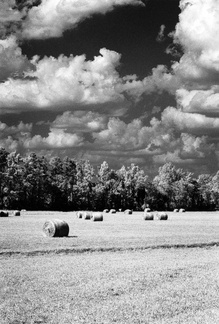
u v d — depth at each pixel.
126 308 13.83
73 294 15.38
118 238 35.12
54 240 32.66
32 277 18.30
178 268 21.70
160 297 15.43
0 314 12.80
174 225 54.62
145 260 24.36
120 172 155.00
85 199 137.25
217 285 17.77
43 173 131.38
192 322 12.62
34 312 13.08
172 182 166.25
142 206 148.62
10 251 25.42
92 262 23.00
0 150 123.69
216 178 171.75
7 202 119.88
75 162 144.50
